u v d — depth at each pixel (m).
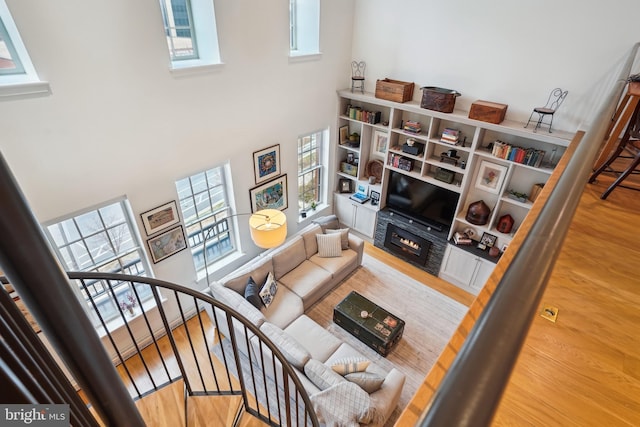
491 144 4.83
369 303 4.64
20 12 2.55
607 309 1.60
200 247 4.79
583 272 1.83
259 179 5.06
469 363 0.30
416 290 5.40
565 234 0.51
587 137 0.94
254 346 3.77
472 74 4.67
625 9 3.44
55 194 3.14
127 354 4.19
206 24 3.77
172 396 2.40
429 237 5.52
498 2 4.16
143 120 3.52
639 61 3.46
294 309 4.47
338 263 5.27
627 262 1.92
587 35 3.72
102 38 3.00
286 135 5.20
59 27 2.75
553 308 1.60
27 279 0.67
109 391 0.96
